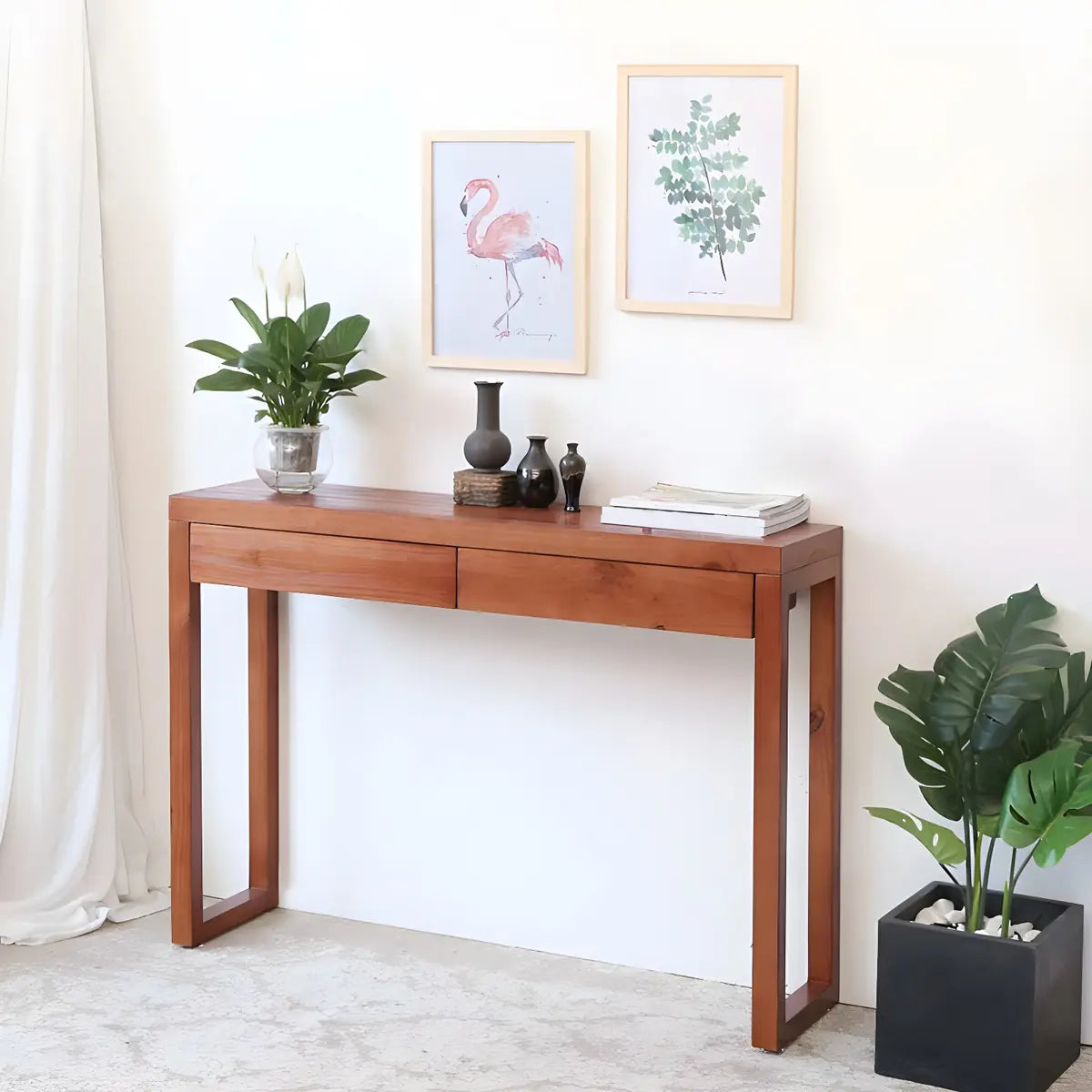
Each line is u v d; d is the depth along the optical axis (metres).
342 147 3.32
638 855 3.22
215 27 3.41
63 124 3.40
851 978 3.08
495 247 3.19
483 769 3.35
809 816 3.04
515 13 3.13
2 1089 2.69
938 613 2.93
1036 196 2.77
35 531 3.42
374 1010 3.01
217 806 3.64
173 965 3.23
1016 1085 2.65
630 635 3.17
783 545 2.69
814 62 2.90
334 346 3.24
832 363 2.96
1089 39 2.71
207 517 3.18
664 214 3.04
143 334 3.58
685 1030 2.94
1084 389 2.78
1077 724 2.76
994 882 2.95
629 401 3.14
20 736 3.44
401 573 3.01
